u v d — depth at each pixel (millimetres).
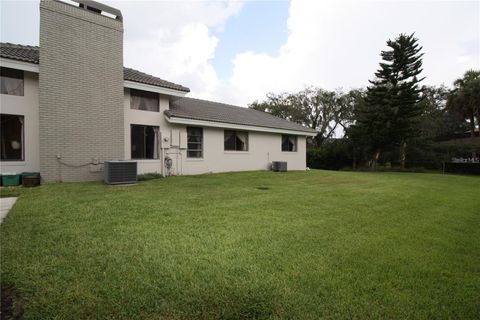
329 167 33531
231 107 21750
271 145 19562
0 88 9742
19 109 9977
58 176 10031
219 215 5441
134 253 3408
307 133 22000
